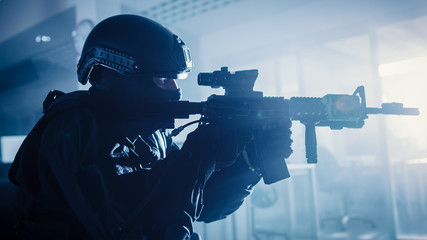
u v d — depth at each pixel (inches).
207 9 164.1
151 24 31.1
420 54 251.1
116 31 30.0
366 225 181.5
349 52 240.8
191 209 27.0
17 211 30.8
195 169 27.1
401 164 195.8
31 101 261.1
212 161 29.1
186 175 26.6
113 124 27.9
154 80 30.9
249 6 163.8
